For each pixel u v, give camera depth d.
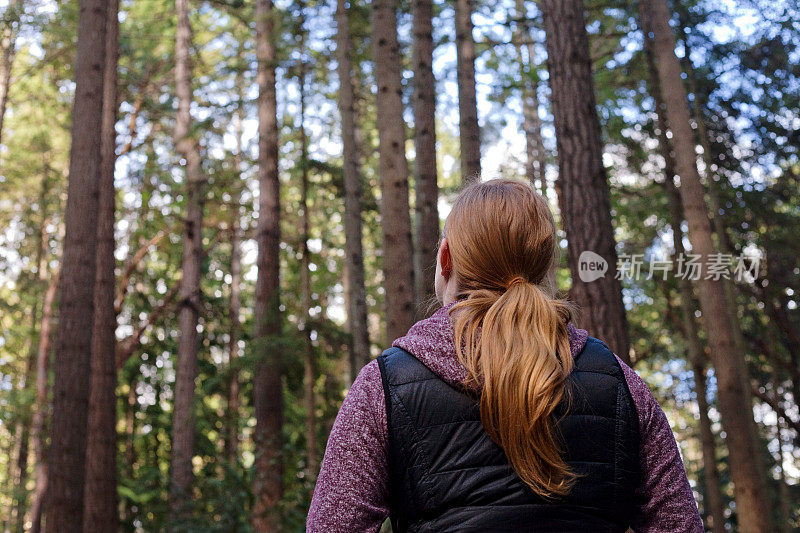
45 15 14.70
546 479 1.12
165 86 16.53
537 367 1.14
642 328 14.00
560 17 5.68
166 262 20.09
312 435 12.66
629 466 1.18
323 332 12.68
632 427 1.20
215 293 21.53
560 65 5.62
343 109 11.95
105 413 11.04
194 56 15.62
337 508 1.13
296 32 13.06
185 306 14.05
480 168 10.54
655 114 11.97
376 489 1.15
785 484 10.94
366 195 15.11
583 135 5.45
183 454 13.27
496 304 1.21
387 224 7.74
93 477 10.73
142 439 19.00
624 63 12.14
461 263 1.29
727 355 8.52
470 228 1.29
